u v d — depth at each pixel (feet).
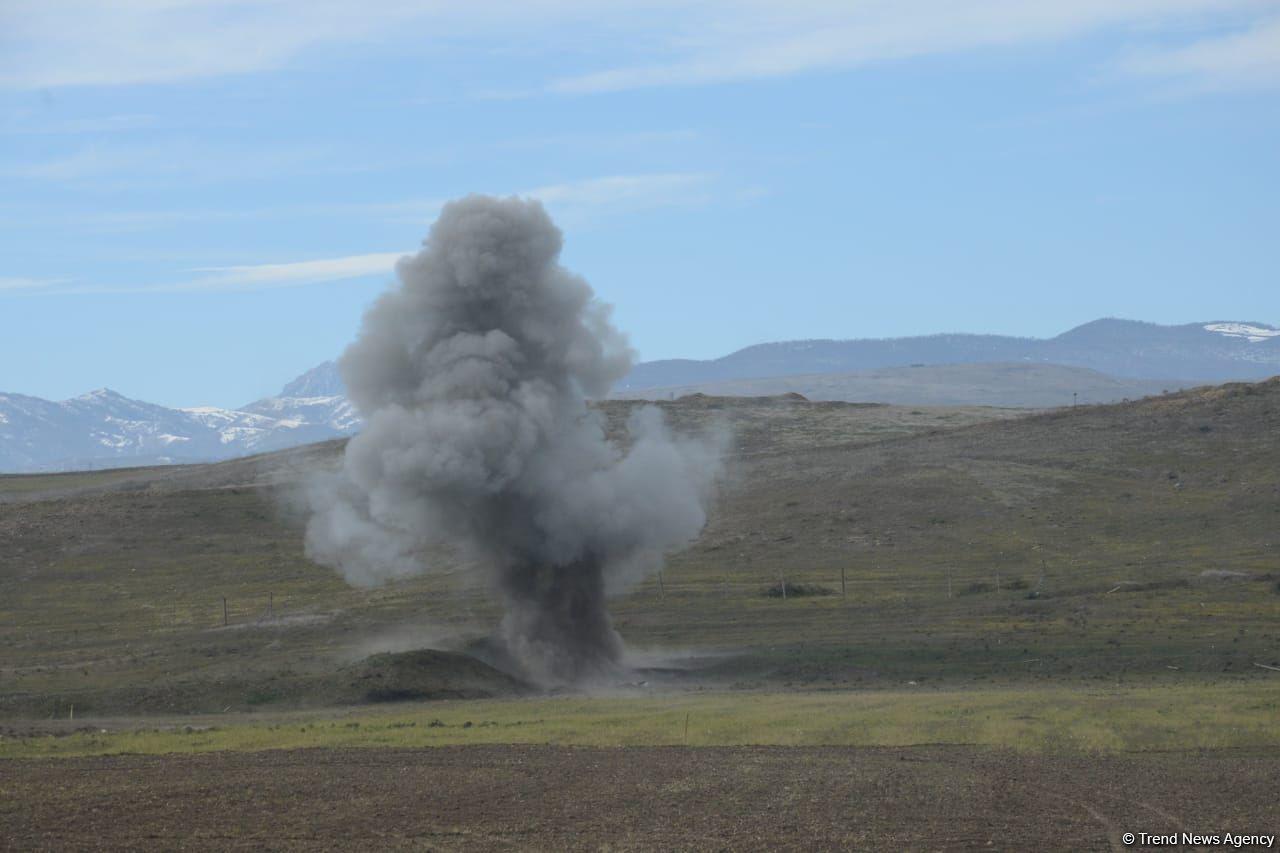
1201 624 345.72
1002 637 341.00
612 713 249.14
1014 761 191.52
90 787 181.47
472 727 233.96
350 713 267.18
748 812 161.07
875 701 250.57
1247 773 179.63
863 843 145.18
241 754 209.77
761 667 318.86
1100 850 141.69
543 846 146.30
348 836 152.25
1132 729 211.61
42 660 371.56
